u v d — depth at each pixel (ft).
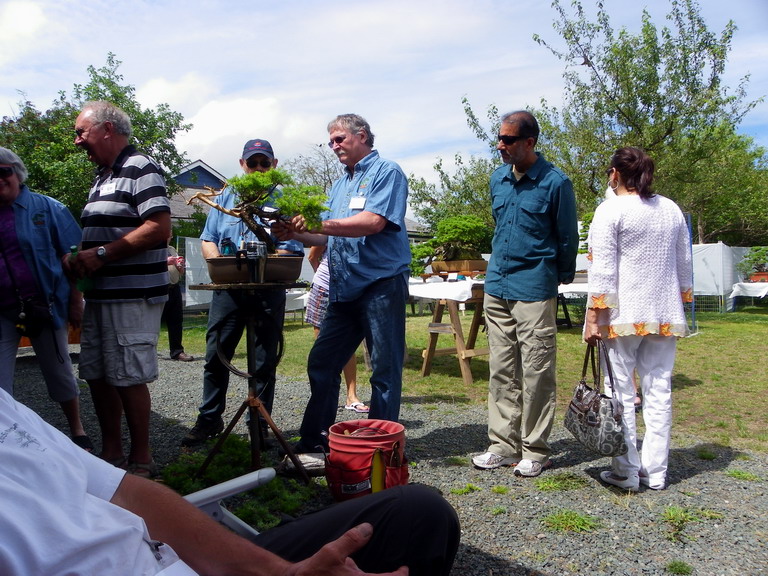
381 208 11.33
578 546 8.86
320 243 12.29
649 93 48.37
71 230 13.08
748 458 13.05
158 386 21.47
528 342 11.85
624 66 48.19
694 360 25.44
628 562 8.42
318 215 10.45
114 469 4.99
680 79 48.19
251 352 10.89
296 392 20.13
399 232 12.01
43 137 47.03
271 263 10.76
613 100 49.01
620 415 10.68
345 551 4.66
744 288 52.75
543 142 53.42
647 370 11.23
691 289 11.44
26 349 29.09
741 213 83.71
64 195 43.11
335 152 12.21
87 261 10.16
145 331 10.78
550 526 9.51
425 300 49.24
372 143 12.35
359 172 12.03
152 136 50.80
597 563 8.39
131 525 4.49
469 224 24.58
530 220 11.85
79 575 4.05
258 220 12.37
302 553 5.48
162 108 52.16
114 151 10.94
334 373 12.51
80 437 13.83
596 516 9.93
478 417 16.67
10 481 4.13
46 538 4.01
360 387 21.11
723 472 12.12
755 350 27.91
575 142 50.34
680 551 8.73
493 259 12.53
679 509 10.06
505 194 12.30
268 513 9.47
